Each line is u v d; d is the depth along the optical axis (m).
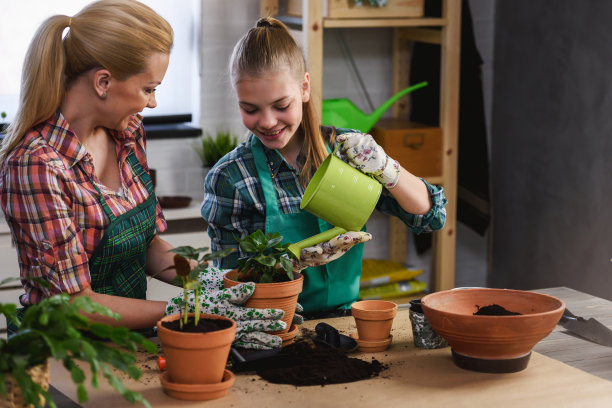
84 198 1.66
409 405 1.33
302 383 1.42
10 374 1.16
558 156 3.47
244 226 1.95
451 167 3.43
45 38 1.61
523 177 3.70
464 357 1.49
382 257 3.94
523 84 3.65
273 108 1.77
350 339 1.62
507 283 3.88
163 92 3.71
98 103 1.67
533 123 3.61
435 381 1.44
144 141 1.89
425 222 1.90
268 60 1.73
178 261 1.38
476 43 3.83
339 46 3.70
